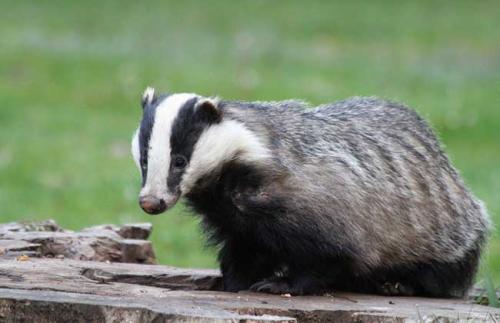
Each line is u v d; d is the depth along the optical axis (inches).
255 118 445.1
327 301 429.4
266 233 443.2
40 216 848.9
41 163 1011.9
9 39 1581.0
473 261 506.0
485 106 1240.2
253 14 1927.9
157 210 422.3
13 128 1138.7
